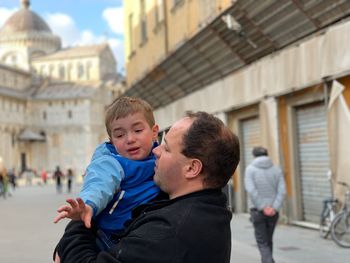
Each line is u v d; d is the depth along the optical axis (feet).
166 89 77.36
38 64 396.78
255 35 46.32
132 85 91.04
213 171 7.41
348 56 33.96
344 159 35.32
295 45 40.93
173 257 6.77
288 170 44.39
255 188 26.23
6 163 336.70
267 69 45.80
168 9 71.36
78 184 195.21
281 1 39.22
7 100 341.41
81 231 7.70
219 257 7.07
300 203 43.47
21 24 403.54
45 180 211.20
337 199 36.09
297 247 33.27
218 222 7.15
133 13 95.20
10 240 40.70
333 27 35.50
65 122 363.35
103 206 7.48
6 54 401.29
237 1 44.14
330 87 37.27
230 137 7.55
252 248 33.37
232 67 54.44
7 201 94.53
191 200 7.26
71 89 369.71
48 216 61.46
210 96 61.05
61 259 7.57
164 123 84.79
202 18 56.44
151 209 7.47
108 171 7.67
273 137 45.57
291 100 43.32
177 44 65.36
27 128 363.97
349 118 35.01
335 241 33.60
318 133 40.60
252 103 49.83
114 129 8.34
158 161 7.70
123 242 7.01
